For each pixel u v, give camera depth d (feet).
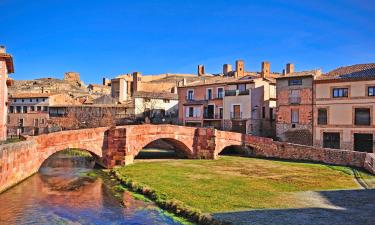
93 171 127.54
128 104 272.92
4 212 72.69
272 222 59.06
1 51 146.10
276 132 182.70
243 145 172.96
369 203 74.18
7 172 90.48
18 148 98.37
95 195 88.02
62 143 122.52
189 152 161.68
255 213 64.90
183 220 65.62
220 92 216.95
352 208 69.56
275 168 127.75
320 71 183.32
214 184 94.79
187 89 234.58
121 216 69.87
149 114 264.72
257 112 202.69
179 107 238.27
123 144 135.13
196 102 226.99
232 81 211.41
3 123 140.56
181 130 157.99
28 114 284.82
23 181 103.09
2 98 139.64
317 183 98.32
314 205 71.82
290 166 133.69
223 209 68.08
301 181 101.04
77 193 90.17
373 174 115.34
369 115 154.20
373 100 152.87
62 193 90.22
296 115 175.83
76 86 465.47
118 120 253.24
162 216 69.00
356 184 97.96
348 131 159.02
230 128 206.80
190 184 94.79
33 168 112.27
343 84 161.38
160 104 272.10
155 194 83.82
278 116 182.29
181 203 73.15
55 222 66.74
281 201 75.10
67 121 251.19
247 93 200.44
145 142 145.59
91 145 131.54
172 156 172.24
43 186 97.96
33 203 79.82
